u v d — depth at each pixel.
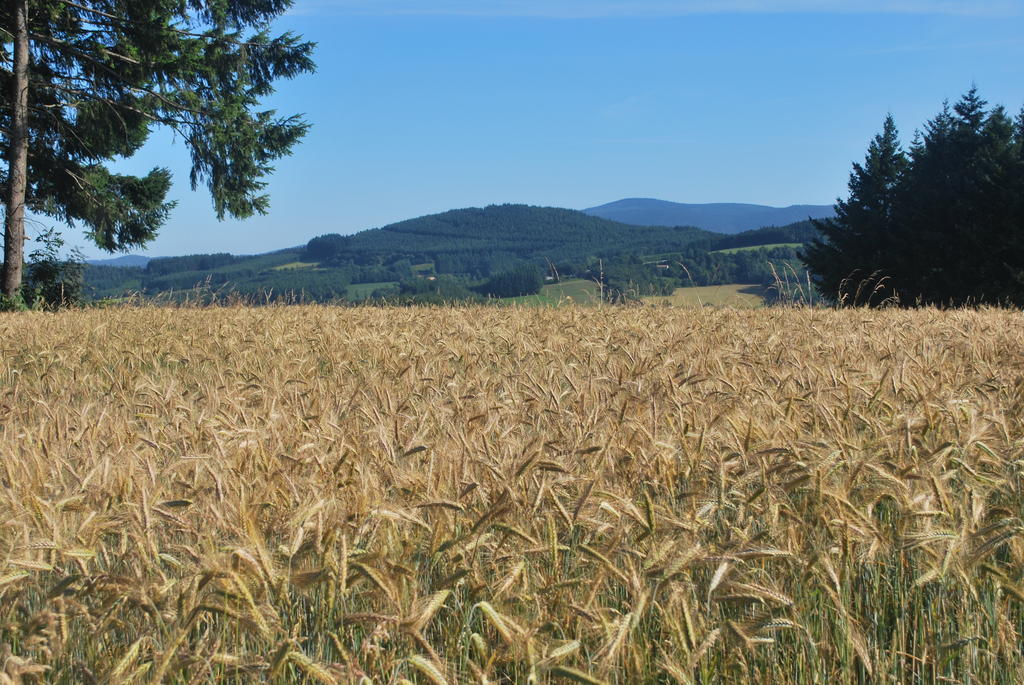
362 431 3.83
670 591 2.32
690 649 2.25
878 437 3.49
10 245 21.42
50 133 23.02
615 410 4.07
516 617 2.38
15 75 21.09
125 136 23.17
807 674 2.31
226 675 2.19
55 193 23.83
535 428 4.01
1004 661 2.41
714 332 8.70
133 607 2.33
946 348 6.75
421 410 4.35
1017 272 29.55
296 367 6.61
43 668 2.11
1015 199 30.30
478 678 2.16
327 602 2.30
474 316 12.26
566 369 5.67
